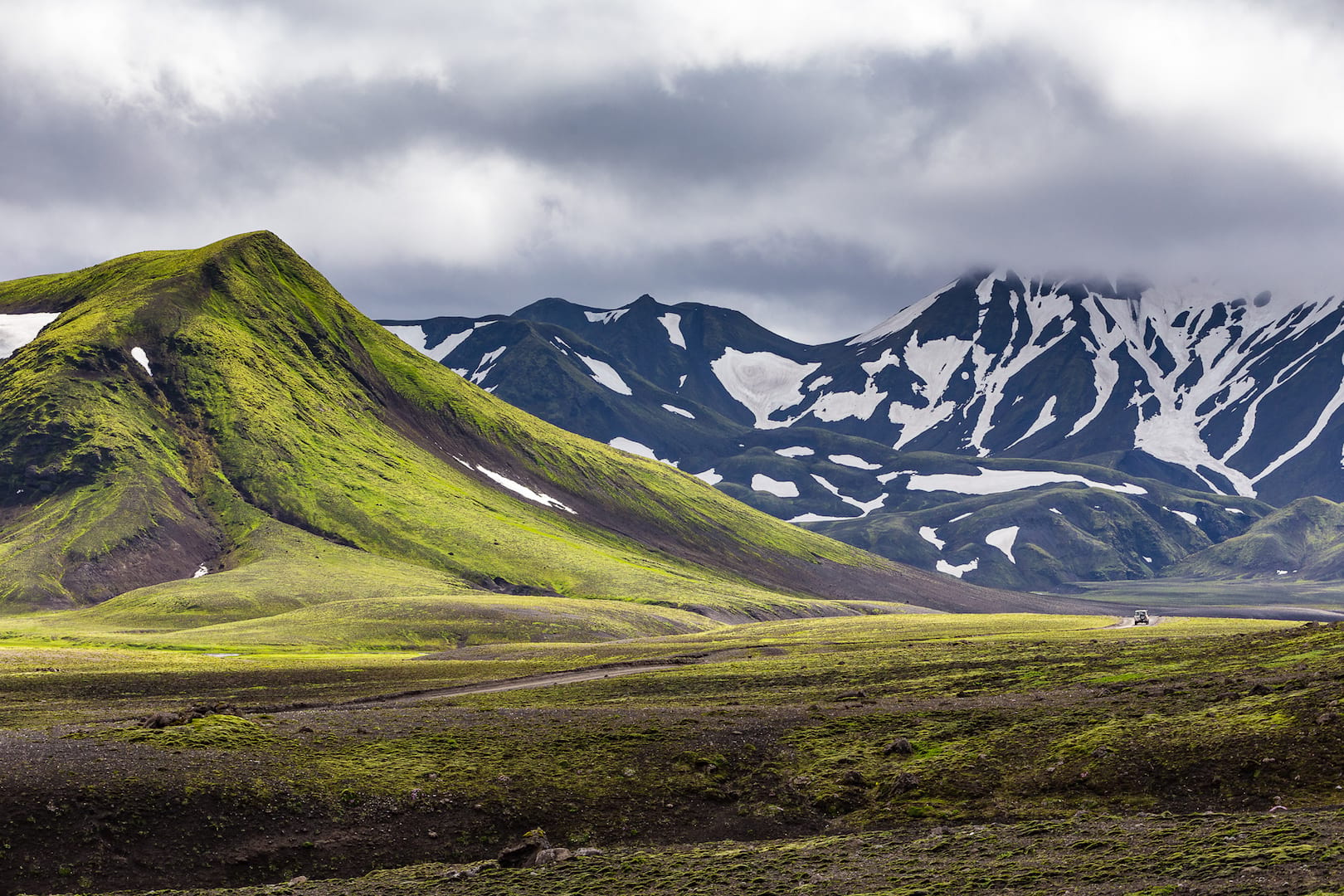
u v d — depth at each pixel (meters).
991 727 62.31
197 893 42.34
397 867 47.34
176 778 50.47
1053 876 35.81
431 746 60.66
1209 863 34.56
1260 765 48.59
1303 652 73.44
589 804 53.94
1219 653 82.56
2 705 88.50
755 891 37.91
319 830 49.41
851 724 65.94
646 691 91.94
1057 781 51.66
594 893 39.44
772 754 61.41
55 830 45.72
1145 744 52.94
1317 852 33.91
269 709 86.38
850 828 50.78
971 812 50.22
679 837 51.16
